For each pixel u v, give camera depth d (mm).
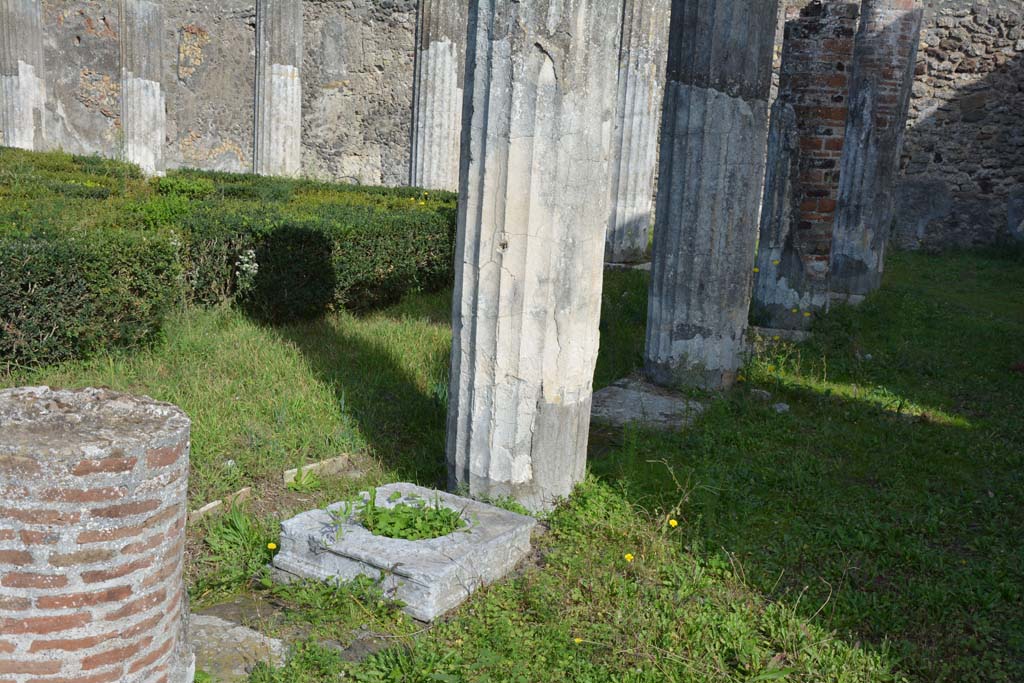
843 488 5410
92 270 6367
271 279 8055
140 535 2662
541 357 4691
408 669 3256
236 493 4652
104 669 2660
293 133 18516
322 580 3859
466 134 4574
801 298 9602
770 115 9570
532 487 4812
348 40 20984
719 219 7301
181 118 22359
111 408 2889
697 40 7066
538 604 3742
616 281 11867
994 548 4582
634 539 4484
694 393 7363
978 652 3650
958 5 18484
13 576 2520
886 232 12812
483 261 4586
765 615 3773
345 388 6281
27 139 18297
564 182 4543
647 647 3500
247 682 3164
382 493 4523
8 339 6031
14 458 2475
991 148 18578
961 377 8281
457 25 14922
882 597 4000
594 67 4512
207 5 21750
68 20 21078
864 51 12164
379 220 9320
